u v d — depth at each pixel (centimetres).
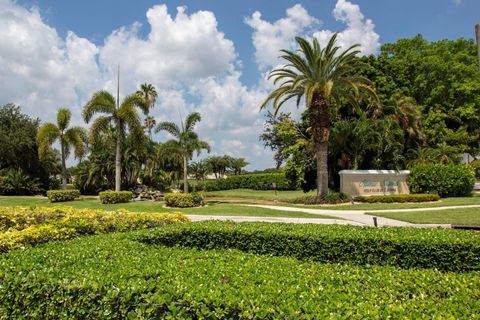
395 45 4103
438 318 263
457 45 4100
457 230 625
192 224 726
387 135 2683
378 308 283
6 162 3581
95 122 2470
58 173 4434
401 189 2589
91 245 552
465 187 2519
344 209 1947
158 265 423
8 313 378
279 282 359
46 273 387
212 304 301
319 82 2158
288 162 3278
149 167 4306
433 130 3294
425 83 3572
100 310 335
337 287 351
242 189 4544
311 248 598
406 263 545
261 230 646
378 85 3203
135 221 822
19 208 1059
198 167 4719
